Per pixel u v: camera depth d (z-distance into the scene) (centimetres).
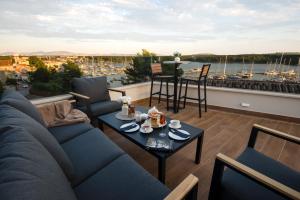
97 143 154
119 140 246
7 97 152
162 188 103
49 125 187
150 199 96
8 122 96
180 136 167
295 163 196
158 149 147
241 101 346
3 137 79
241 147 227
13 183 50
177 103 372
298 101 295
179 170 182
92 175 117
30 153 68
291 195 77
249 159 128
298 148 224
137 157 207
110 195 99
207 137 253
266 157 131
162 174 147
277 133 129
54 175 67
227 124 298
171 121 196
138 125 193
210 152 215
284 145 232
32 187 51
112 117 221
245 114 345
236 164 98
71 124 197
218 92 367
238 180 108
